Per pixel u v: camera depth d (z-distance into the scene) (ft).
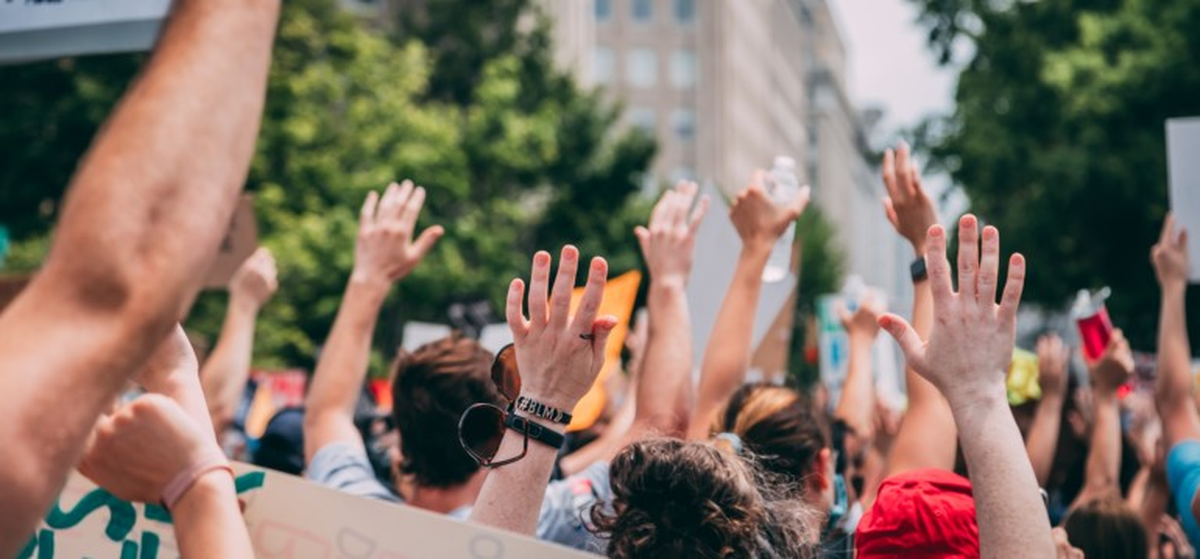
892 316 7.13
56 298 3.21
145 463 5.23
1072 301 77.36
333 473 10.83
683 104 237.04
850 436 16.15
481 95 105.09
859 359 16.47
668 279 10.99
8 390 3.11
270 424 15.98
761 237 11.51
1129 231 74.69
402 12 133.59
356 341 11.34
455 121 104.37
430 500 10.75
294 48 84.28
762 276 11.73
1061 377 14.49
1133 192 71.67
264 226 80.94
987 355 6.82
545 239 117.39
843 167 408.87
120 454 5.22
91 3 4.74
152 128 3.29
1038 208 75.25
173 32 3.40
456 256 95.91
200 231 3.31
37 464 3.13
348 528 6.58
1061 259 76.89
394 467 12.12
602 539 7.80
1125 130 72.64
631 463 7.43
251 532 6.70
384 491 10.80
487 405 7.57
